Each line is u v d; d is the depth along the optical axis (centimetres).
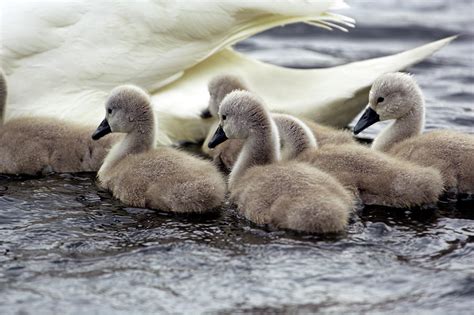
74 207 1299
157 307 995
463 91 1930
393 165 1293
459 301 1012
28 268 1091
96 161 1455
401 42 2308
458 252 1136
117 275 1069
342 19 1603
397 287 1042
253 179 1272
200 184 1269
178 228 1217
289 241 1159
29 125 1458
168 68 1570
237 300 1011
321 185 1222
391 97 1455
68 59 1524
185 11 1566
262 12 1585
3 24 1511
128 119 1397
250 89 1550
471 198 1316
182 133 1578
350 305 1002
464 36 2325
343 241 1159
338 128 1620
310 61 2166
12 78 1505
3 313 984
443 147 1343
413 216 1250
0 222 1238
